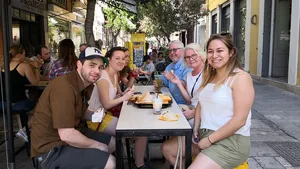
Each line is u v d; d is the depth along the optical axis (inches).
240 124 91.7
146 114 111.8
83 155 95.4
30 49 343.9
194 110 126.5
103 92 129.3
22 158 156.6
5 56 121.5
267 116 247.1
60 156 94.9
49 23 429.7
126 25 808.3
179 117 106.4
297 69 348.5
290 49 362.6
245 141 95.8
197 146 107.6
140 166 139.1
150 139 171.2
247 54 520.7
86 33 276.8
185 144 95.9
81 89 96.3
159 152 164.7
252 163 151.0
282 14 440.8
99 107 129.2
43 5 393.1
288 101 307.1
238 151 94.3
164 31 659.4
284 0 436.8
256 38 483.8
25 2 331.0
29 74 167.9
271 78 438.3
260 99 317.7
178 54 167.5
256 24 482.3
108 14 698.2
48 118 94.5
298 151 168.1
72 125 92.7
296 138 191.2
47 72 254.8
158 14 622.8
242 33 574.9
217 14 729.6
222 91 96.4
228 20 665.0
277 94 346.3
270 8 444.1
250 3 505.0
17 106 155.8
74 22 582.6
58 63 177.0
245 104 91.7
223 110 96.6
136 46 473.1
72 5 513.7
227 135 93.1
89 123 128.6
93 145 99.3
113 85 146.2
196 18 650.2
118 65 143.9
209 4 806.5
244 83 93.1
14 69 161.3
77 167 94.5
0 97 153.0
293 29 354.9
